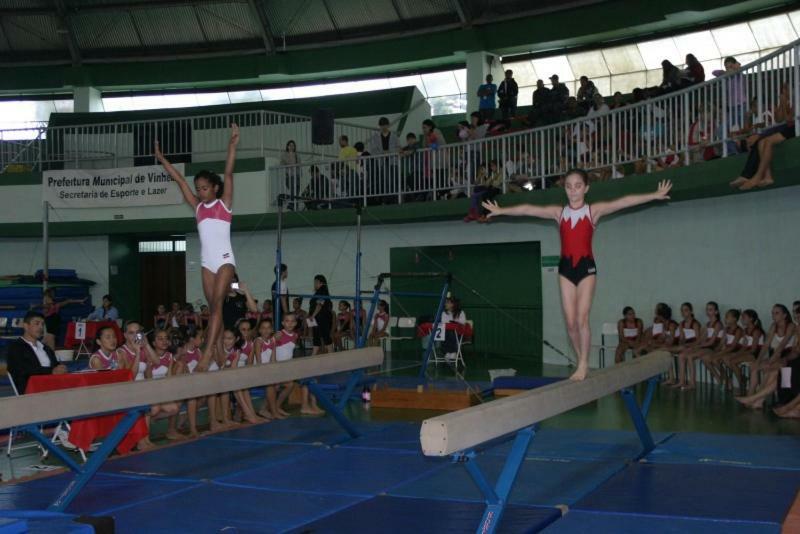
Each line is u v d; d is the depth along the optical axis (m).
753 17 20.53
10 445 9.76
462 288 20.89
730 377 14.09
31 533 3.88
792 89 11.24
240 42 26.75
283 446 9.98
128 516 6.89
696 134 13.33
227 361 11.84
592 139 15.99
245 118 23.95
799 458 8.78
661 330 14.95
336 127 24.41
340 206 20.52
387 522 6.64
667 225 16.25
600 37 22.78
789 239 13.75
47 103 29.03
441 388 13.48
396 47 25.16
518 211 6.86
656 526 6.34
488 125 19.73
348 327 18.03
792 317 13.48
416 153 19.30
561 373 16.50
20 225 22.98
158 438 10.90
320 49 26.16
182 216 22.11
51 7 26.23
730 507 6.85
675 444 9.66
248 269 23.06
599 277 17.61
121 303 24.45
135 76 27.55
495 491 6.05
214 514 6.95
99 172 22.52
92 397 7.00
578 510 6.89
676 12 20.53
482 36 23.89
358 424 11.59
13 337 21.05
